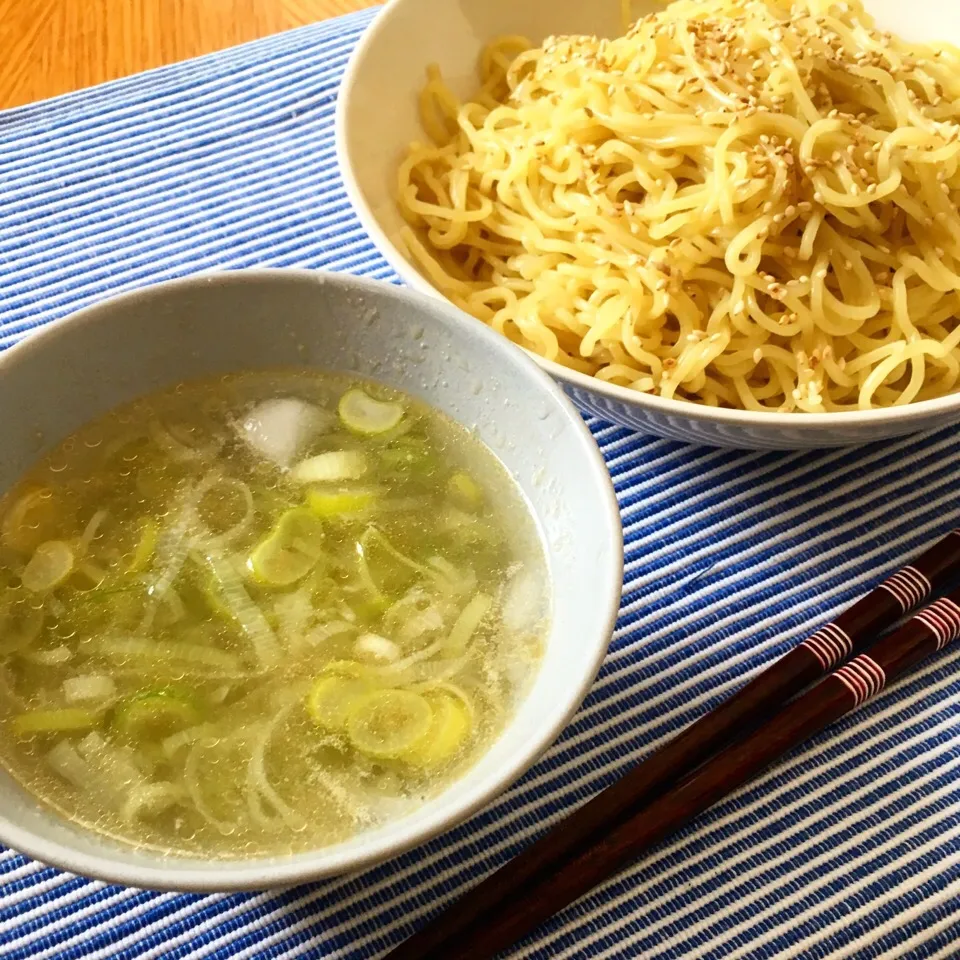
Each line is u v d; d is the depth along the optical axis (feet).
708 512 1.03
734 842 0.86
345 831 0.75
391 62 1.16
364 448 0.93
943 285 1.08
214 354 0.90
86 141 1.28
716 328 1.07
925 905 0.83
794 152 1.08
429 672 0.83
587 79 1.15
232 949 0.80
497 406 0.88
